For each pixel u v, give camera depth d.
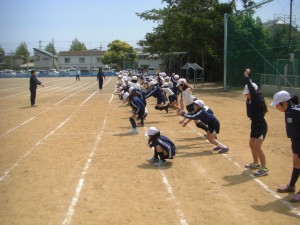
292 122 5.83
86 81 51.06
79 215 5.39
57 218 5.30
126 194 6.21
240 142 10.10
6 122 14.18
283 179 6.94
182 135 11.11
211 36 33.72
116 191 6.37
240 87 27.66
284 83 21.53
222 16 33.69
